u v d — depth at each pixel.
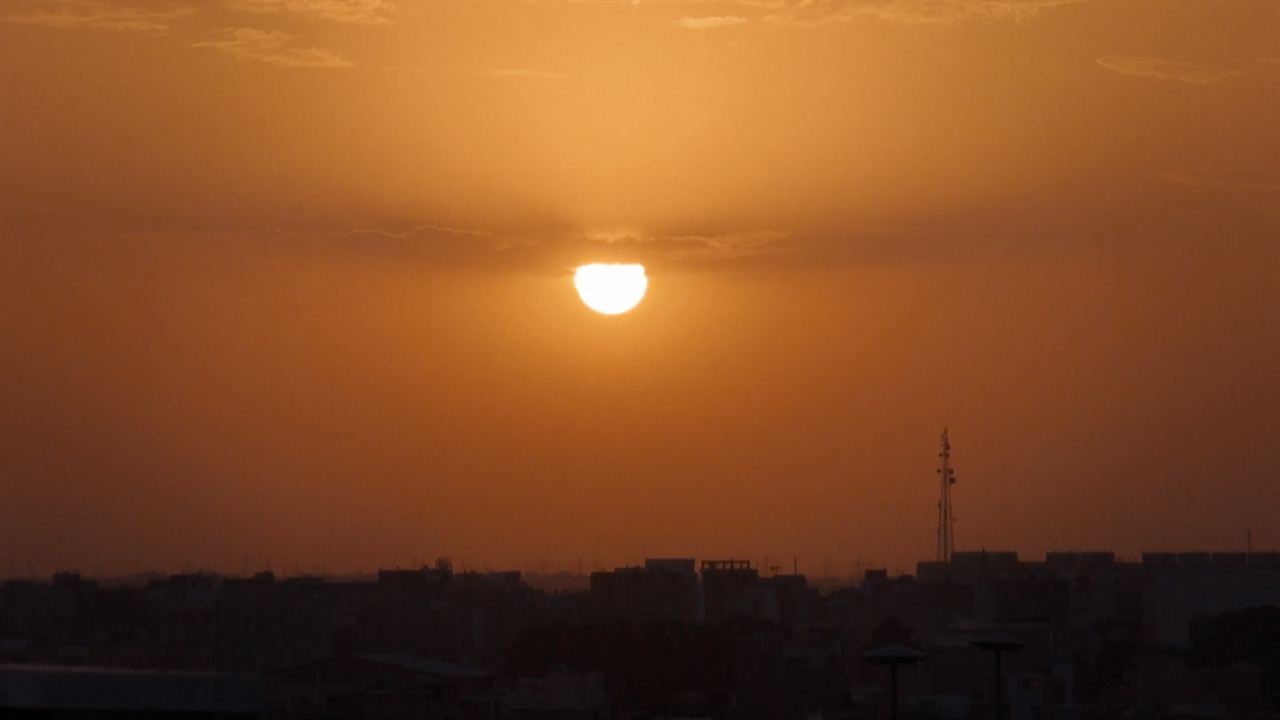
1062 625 117.62
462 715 77.50
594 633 102.38
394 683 77.81
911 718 87.25
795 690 98.06
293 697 75.00
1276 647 104.31
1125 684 101.19
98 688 46.88
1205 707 95.06
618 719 86.50
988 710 89.62
